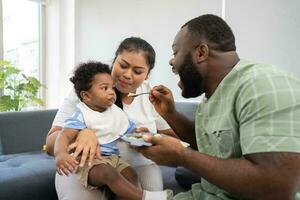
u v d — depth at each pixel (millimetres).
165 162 929
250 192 828
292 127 837
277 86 894
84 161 1088
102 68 1343
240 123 929
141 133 1196
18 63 2971
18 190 1483
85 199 1188
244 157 882
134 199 1122
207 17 1055
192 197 1152
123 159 1309
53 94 3209
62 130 1224
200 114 1148
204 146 1122
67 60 3168
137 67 1346
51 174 1633
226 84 1021
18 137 2090
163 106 1338
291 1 2076
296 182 800
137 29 2832
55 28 3133
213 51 1016
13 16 2887
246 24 2258
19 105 2609
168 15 2643
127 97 1424
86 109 1291
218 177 849
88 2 3057
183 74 1067
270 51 2176
